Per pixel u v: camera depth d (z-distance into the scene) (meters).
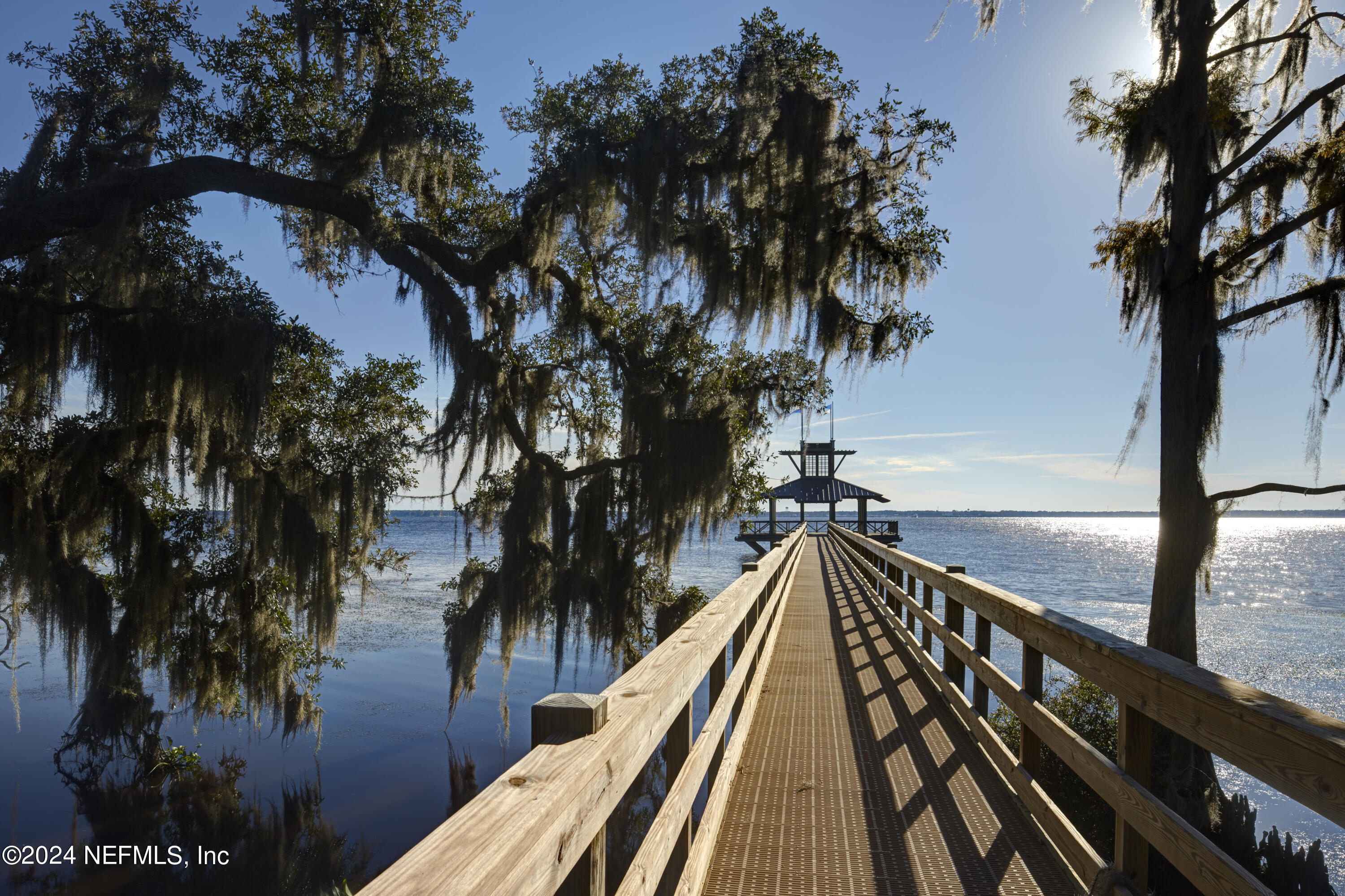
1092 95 10.03
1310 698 17.55
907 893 3.03
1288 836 5.79
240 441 11.31
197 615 12.79
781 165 11.61
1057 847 3.17
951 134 11.42
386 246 12.44
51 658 21.61
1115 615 32.56
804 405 15.65
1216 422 8.43
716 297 11.85
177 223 13.06
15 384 10.39
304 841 10.27
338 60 12.14
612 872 8.53
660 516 13.09
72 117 11.49
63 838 10.36
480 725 15.63
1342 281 8.36
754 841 3.54
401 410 15.09
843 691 6.45
